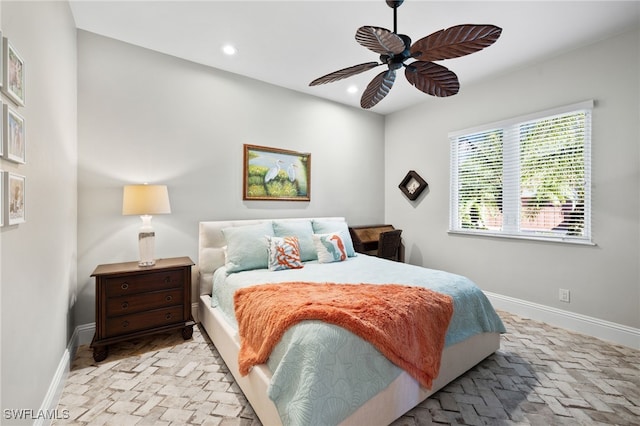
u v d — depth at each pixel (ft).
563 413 5.33
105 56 8.28
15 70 3.73
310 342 4.32
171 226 9.34
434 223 13.01
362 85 11.62
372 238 13.33
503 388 6.07
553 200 9.43
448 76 6.07
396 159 14.66
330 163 13.21
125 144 8.57
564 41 8.46
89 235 8.07
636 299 7.87
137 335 7.47
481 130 11.15
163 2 6.86
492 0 6.75
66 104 6.64
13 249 3.75
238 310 6.23
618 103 8.10
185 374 6.51
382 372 4.71
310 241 9.98
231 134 10.48
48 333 5.13
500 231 10.79
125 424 4.99
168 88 9.27
